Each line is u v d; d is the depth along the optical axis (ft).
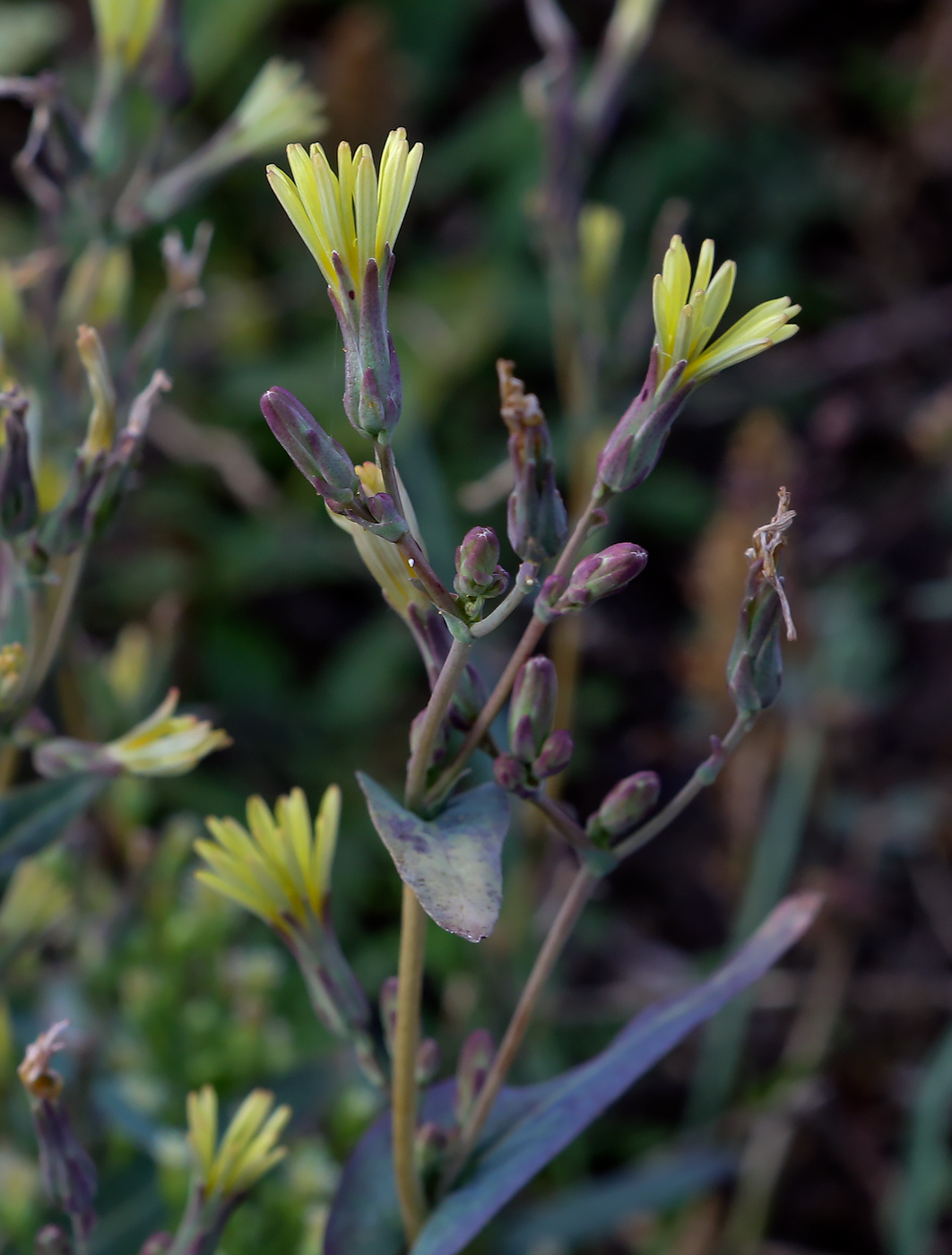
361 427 0.45
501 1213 0.80
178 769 0.60
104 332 0.72
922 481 1.48
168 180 0.69
